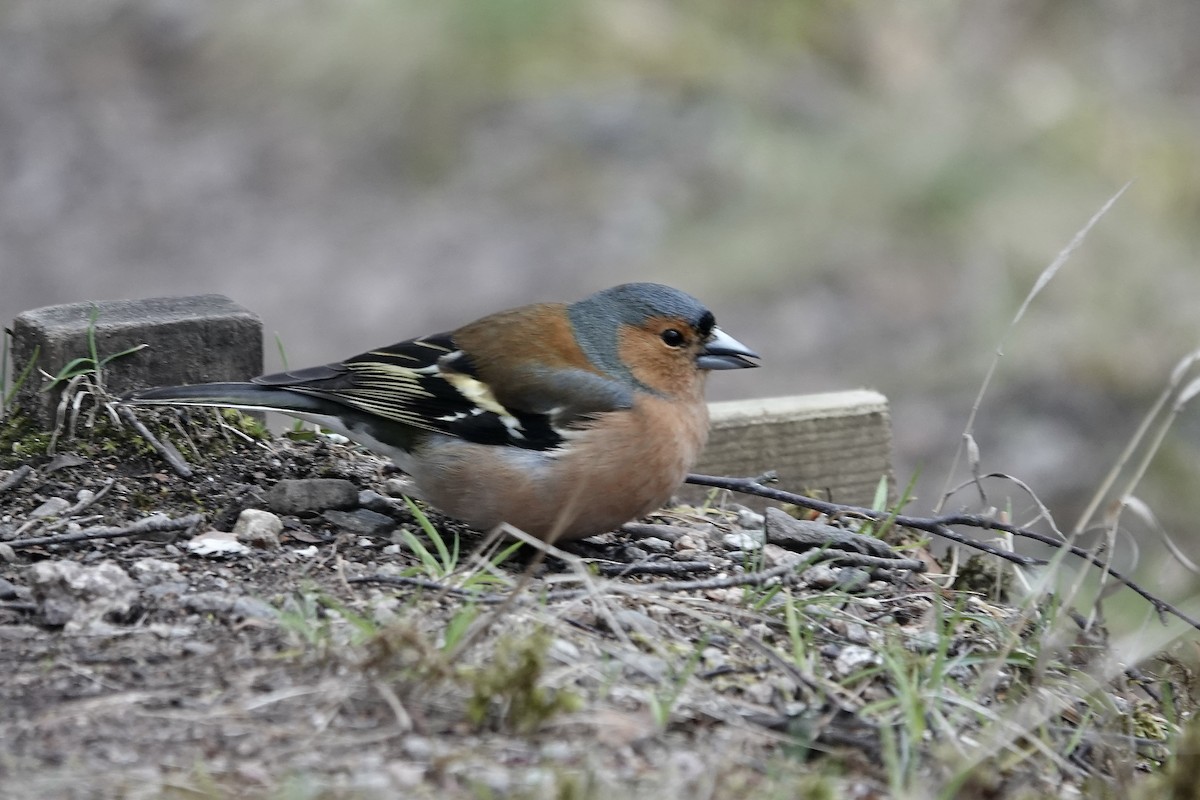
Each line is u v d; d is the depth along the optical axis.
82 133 27.03
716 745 6.67
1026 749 7.28
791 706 7.16
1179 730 8.27
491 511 8.83
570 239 23.66
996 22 27.45
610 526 9.05
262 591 7.98
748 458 11.09
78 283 22.94
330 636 7.30
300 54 28.14
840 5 27.41
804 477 11.27
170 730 6.44
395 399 8.88
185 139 26.97
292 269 23.23
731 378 19.41
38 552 8.37
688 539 9.60
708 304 21.56
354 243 23.91
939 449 17.47
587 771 6.27
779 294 21.67
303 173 25.91
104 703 6.66
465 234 24.02
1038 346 19.53
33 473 9.28
